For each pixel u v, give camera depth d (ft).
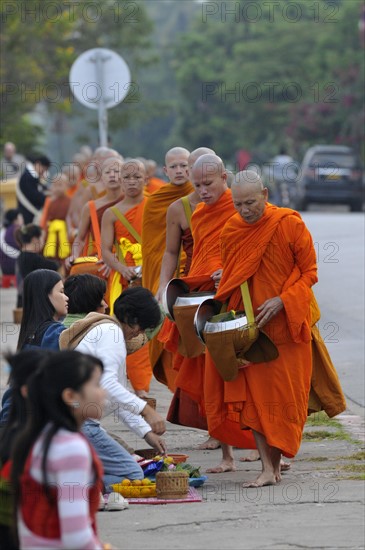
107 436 41.98
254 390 43.93
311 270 44.27
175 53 392.27
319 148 216.13
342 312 84.53
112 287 62.59
